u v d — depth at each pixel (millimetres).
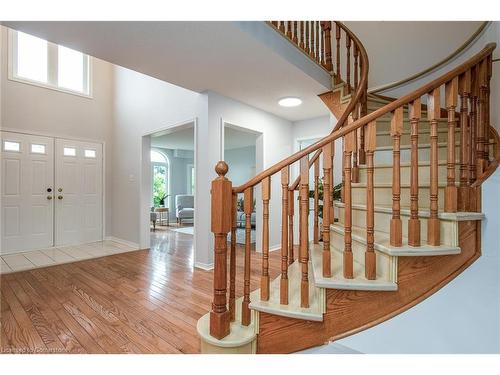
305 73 2828
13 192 4273
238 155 8797
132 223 4910
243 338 1521
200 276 3186
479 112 1567
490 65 1603
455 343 1444
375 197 2057
